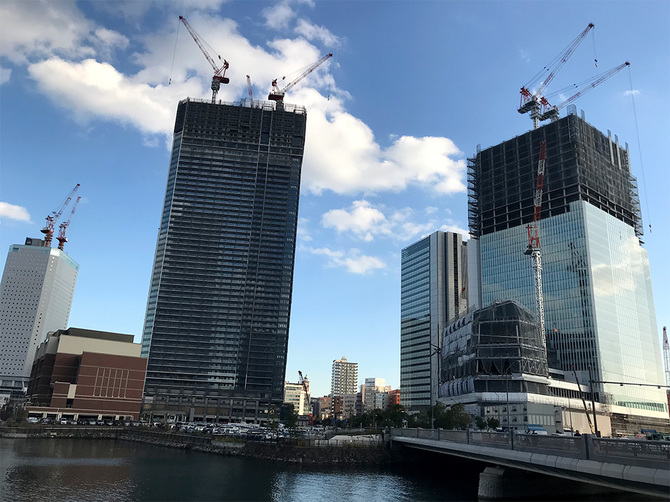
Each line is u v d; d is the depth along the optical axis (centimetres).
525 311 16625
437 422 11356
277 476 8094
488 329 16288
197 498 6212
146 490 6562
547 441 4284
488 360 15812
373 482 7675
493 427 12294
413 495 6538
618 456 3425
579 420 14988
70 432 15088
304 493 6681
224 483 7325
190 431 14175
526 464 4822
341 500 6222
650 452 3164
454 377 17388
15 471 7562
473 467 8562
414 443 8288
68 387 19962
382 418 13638
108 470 8125
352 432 11181
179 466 8988
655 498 5375
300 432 11650
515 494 5538
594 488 5662
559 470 4281
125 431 15675
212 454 11225
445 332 19638
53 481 6862
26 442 12712
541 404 14138
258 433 12419
